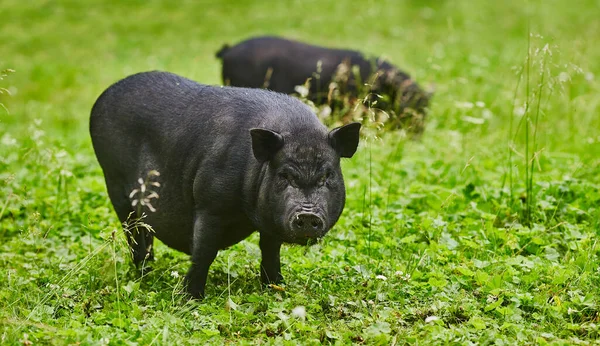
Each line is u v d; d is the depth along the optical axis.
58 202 23.80
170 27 65.56
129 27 65.62
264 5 70.25
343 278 17.83
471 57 48.44
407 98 32.50
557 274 17.28
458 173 25.67
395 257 19.30
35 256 20.25
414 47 55.28
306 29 63.16
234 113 17.16
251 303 16.72
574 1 68.44
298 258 19.30
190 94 18.27
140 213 18.91
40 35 63.72
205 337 15.15
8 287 17.62
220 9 69.56
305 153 15.88
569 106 31.12
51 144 31.48
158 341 14.38
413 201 23.23
